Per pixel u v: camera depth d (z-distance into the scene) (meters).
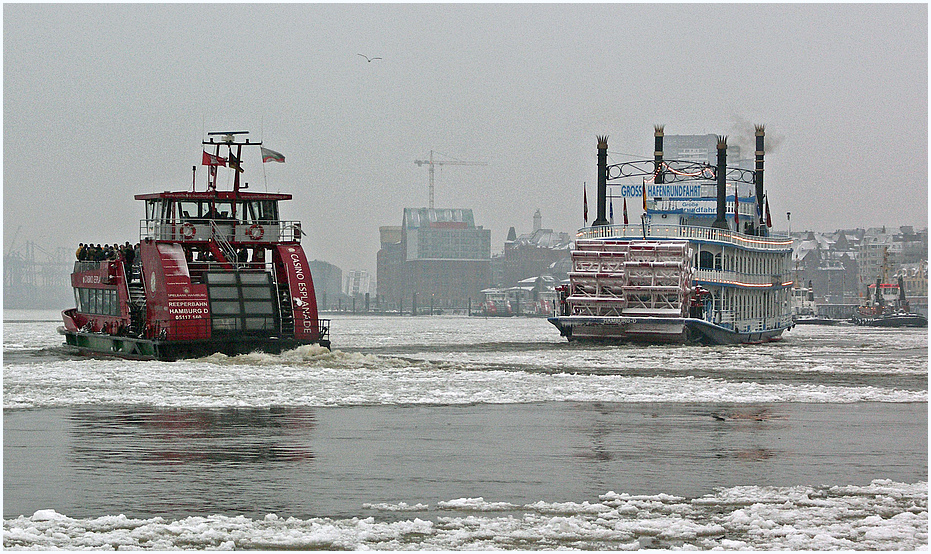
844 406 136.25
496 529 71.62
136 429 112.69
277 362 190.75
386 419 121.06
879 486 84.56
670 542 69.00
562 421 120.06
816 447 102.69
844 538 70.06
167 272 192.50
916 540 69.44
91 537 69.25
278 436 108.19
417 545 67.81
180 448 100.81
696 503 78.81
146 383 156.88
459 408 131.50
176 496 80.62
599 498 80.31
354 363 191.88
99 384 155.50
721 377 183.75
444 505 78.00
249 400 136.88
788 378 182.88
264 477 87.56
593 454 98.44
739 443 104.88
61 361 195.00
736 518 74.31
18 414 124.19
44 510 75.69
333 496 80.88
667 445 103.50
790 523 73.62
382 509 77.00
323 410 128.88
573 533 70.62
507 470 90.75
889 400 142.88
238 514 75.50
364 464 93.12
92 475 88.06
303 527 72.00
